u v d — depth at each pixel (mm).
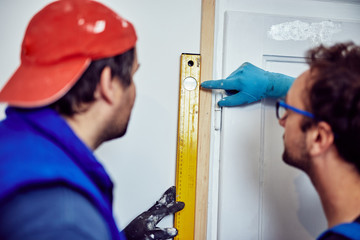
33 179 504
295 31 1238
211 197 1223
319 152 729
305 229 1239
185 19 1219
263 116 1224
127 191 1196
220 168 1223
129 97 754
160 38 1211
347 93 660
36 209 498
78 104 665
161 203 1154
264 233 1234
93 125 698
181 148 1183
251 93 1140
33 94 600
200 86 1189
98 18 647
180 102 1182
